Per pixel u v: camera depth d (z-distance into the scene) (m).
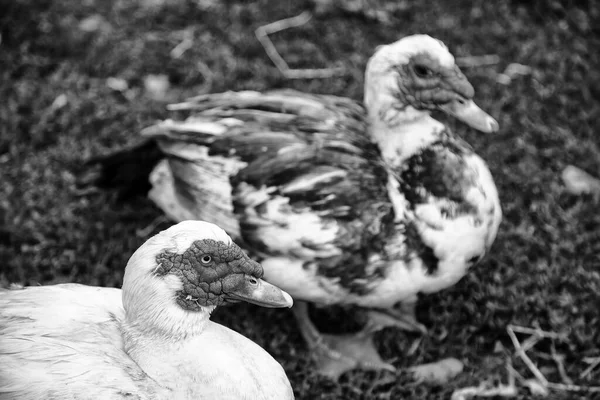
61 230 1.28
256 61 1.51
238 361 0.97
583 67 1.50
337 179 1.12
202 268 0.95
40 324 0.95
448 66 1.12
